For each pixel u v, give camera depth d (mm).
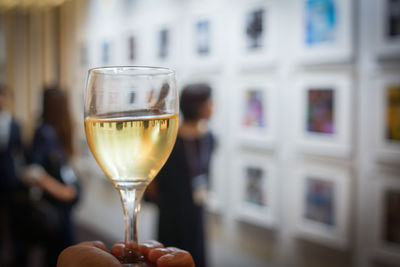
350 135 2332
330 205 2479
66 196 2609
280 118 2748
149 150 436
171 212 2242
